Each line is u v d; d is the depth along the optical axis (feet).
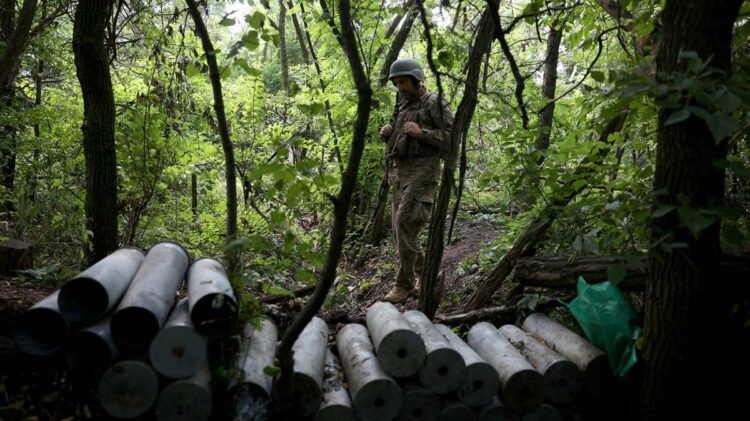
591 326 11.10
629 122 13.12
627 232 10.48
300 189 9.01
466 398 10.29
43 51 21.24
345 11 8.36
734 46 11.76
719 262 9.71
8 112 19.76
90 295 9.12
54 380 9.32
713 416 10.74
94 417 9.21
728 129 7.49
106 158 14.24
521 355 11.00
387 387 9.91
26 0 18.26
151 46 18.76
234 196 10.25
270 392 9.62
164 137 17.66
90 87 13.89
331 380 10.48
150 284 9.32
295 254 10.02
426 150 15.89
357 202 27.84
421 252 17.02
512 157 12.87
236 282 9.80
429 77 23.09
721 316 10.76
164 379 9.19
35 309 8.81
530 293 14.48
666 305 9.73
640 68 8.79
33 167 18.35
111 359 8.85
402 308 16.46
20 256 13.89
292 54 43.68
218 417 9.42
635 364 10.37
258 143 22.21
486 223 25.08
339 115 22.47
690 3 8.78
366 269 23.53
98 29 13.65
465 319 13.87
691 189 9.14
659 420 9.97
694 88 7.72
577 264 12.61
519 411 10.35
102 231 14.33
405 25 22.57
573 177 12.03
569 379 10.52
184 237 20.76
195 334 9.01
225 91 22.48
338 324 13.33
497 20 10.15
